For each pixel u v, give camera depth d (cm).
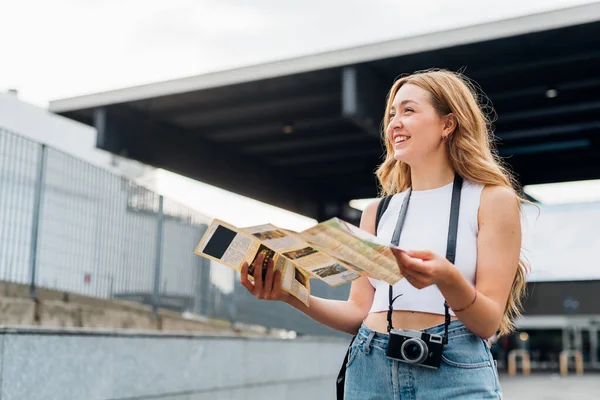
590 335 3903
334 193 1867
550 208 943
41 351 491
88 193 675
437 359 170
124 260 732
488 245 175
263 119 1327
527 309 2673
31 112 2075
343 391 196
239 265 193
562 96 1194
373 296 207
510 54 1003
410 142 190
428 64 1034
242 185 1556
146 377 616
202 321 872
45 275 615
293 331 1100
